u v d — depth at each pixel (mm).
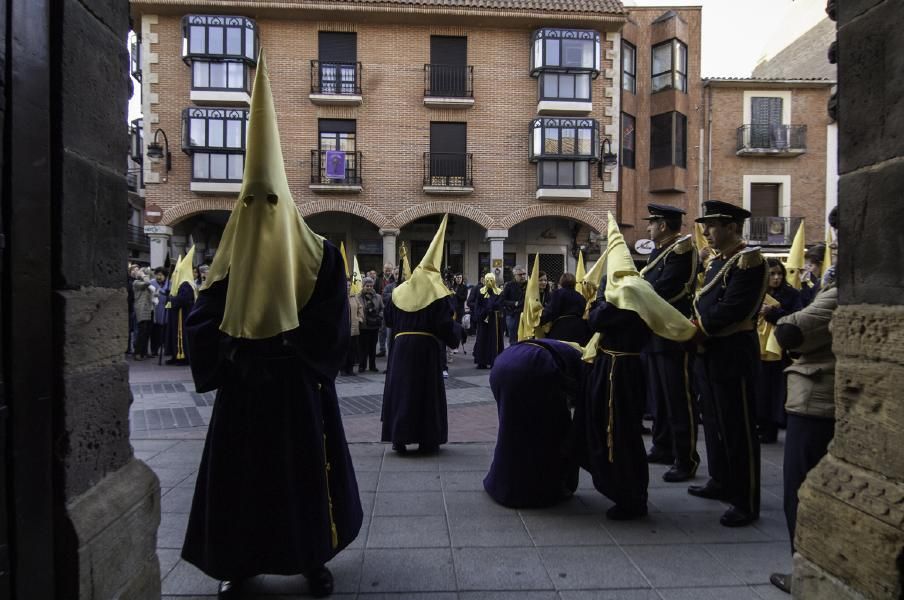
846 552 2020
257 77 2520
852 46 2080
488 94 19391
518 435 4031
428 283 5457
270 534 2666
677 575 3055
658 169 21672
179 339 11680
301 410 2758
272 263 2555
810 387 2812
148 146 17438
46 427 1744
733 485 3785
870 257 2010
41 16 1729
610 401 3803
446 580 2994
